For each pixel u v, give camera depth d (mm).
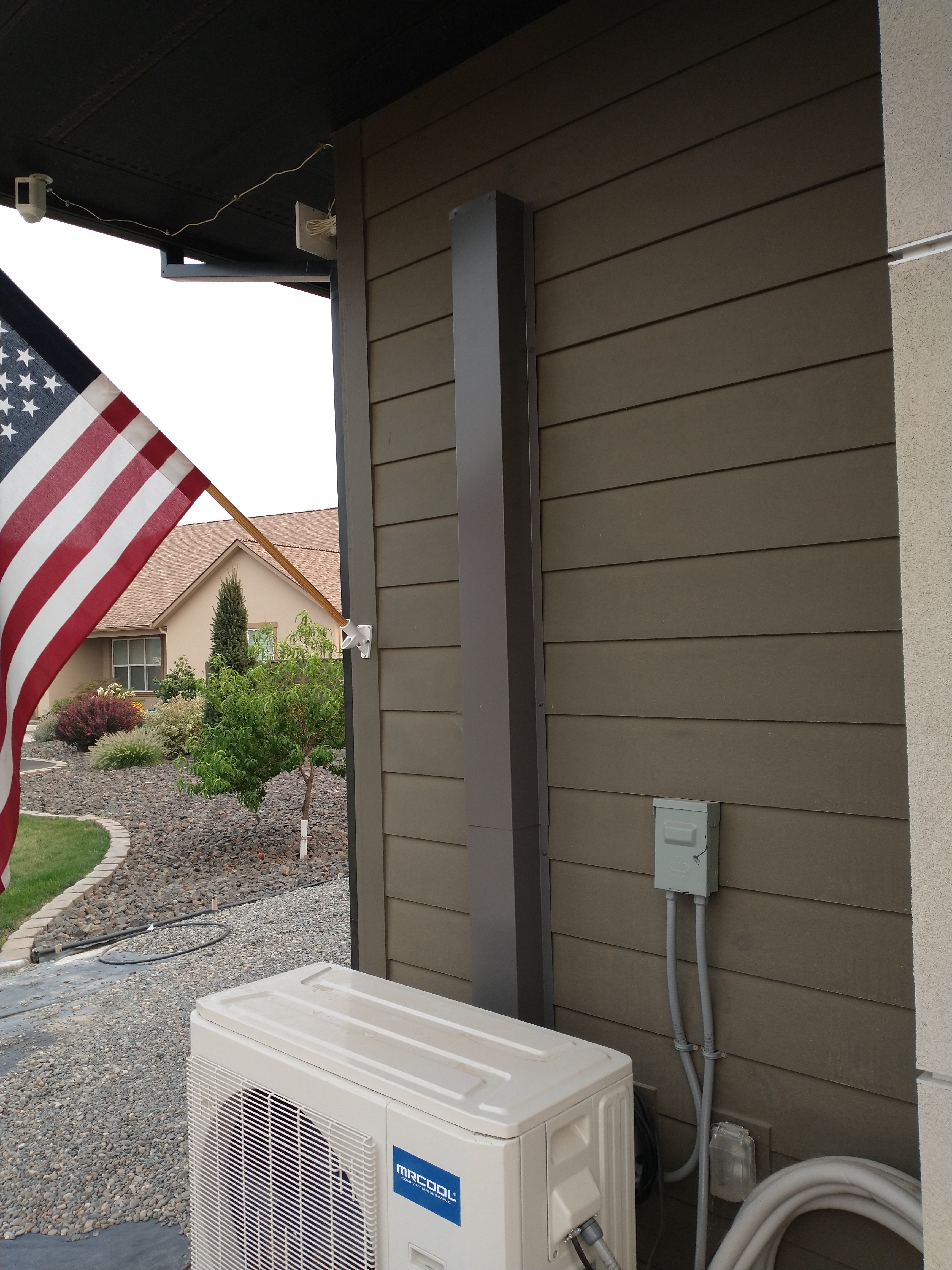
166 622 16719
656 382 1919
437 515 2365
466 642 2168
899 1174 1515
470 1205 1287
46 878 7379
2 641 2162
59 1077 3643
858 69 1633
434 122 2391
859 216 1632
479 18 2178
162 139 2795
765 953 1758
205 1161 1744
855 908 1642
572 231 2072
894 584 1588
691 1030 1863
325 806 10148
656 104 1921
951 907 1091
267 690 8047
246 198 3193
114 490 2240
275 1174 1588
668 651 1905
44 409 2227
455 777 2320
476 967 2158
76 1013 4426
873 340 1613
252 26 2203
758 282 1762
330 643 8258
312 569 15883
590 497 2041
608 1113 1443
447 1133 1317
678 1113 1890
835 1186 1545
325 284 3498
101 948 5594
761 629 1757
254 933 5754
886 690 1599
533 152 2154
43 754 14758
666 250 1904
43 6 2121
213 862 7926
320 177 3049
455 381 2195
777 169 1737
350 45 2299
